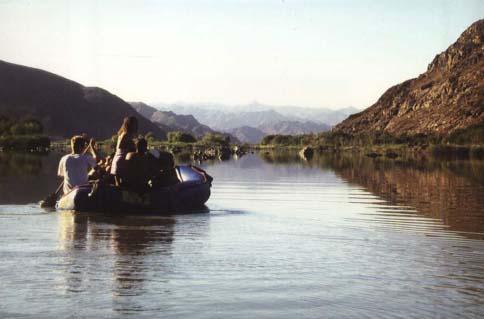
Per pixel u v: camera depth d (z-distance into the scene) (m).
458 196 19.94
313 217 13.96
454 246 10.28
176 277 7.97
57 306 6.76
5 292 7.20
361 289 7.59
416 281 7.98
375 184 25.66
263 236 11.06
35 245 9.80
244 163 48.38
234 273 8.23
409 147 137.88
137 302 6.94
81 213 13.83
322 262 8.95
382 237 11.12
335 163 52.00
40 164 36.72
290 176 30.69
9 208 14.52
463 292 7.50
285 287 7.62
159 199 14.20
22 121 144.00
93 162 15.22
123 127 14.65
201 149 100.00
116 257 9.01
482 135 167.75
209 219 13.34
